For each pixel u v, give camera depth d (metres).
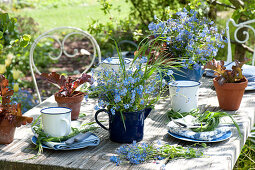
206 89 2.16
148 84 1.45
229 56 3.06
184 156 1.30
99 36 6.32
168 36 1.99
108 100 1.42
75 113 1.69
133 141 1.33
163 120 1.69
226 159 1.28
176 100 1.71
